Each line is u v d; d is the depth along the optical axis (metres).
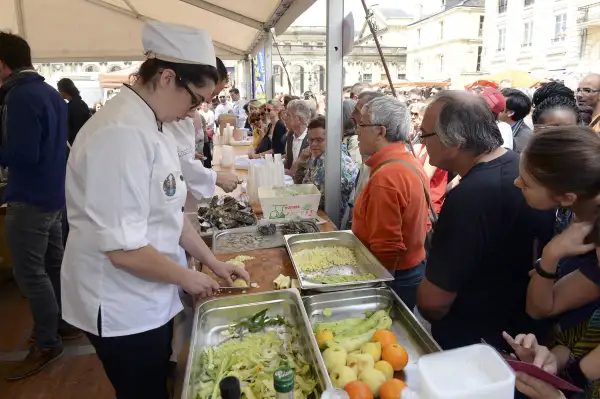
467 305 1.21
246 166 3.74
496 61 21.56
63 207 2.20
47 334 2.22
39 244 2.12
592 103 2.51
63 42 5.19
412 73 25.92
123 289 1.15
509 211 1.07
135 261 1.05
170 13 4.99
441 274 1.13
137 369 1.22
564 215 1.29
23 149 1.88
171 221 1.20
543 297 1.00
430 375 0.64
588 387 0.90
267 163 2.51
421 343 1.12
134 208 1.04
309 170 2.74
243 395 0.95
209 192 2.25
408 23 26.20
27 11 4.92
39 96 1.93
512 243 1.11
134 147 1.03
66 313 1.21
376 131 1.61
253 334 1.21
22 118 1.88
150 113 1.13
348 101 2.83
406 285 1.66
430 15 25.50
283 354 1.10
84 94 13.72
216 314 1.27
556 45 16.66
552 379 0.83
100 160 1.01
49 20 5.04
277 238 1.93
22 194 2.03
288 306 1.30
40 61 5.25
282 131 4.21
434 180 2.69
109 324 1.15
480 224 1.08
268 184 2.49
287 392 0.73
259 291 1.41
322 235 1.85
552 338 1.09
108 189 1.01
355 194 2.32
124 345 1.18
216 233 1.98
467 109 1.10
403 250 1.56
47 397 2.04
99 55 5.37
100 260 1.13
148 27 1.11
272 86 5.23
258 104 5.68
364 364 0.97
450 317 1.26
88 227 1.11
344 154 2.50
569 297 1.00
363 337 1.10
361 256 1.65
